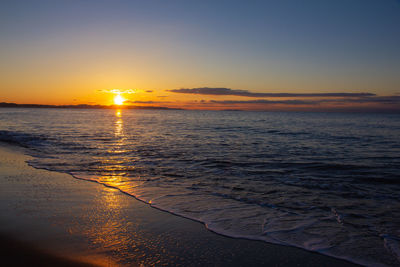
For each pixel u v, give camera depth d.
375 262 3.24
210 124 41.38
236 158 11.48
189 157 11.62
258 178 8.00
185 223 4.41
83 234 3.91
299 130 29.98
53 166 9.24
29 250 3.39
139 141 17.66
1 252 3.33
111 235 3.90
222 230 4.14
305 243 3.73
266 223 4.46
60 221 4.39
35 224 4.24
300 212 5.06
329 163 10.51
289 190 6.69
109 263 3.14
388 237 3.96
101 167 9.22
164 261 3.21
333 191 6.69
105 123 40.47
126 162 10.26
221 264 3.15
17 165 9.35
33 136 18.92
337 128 34.62
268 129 30.98
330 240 3.83
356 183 7.54
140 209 5.07
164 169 9.10
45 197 5.71
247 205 5.43
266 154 12.73
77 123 38.88
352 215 4.94
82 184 6.89
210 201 5.64
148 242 3.71
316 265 3.16
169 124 40.56
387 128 35.41
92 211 4.91
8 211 4.81
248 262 3.21
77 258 3.23
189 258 3.29
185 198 5.82
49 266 3.02
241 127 34.34
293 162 10.67
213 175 8.31
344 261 3.26
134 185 6.89
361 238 3.92
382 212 5.14
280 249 3.54
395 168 9.69
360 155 12.79
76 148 13.93
